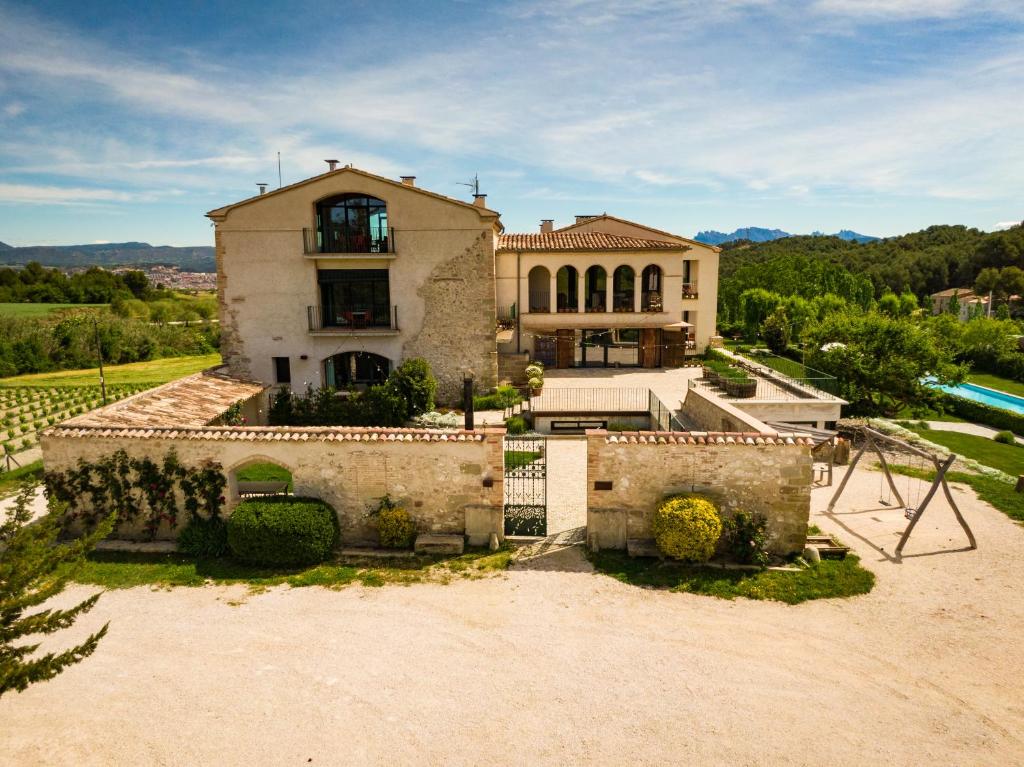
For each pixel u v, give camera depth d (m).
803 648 10.75
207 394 22.53
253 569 13.55
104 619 11.66
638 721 9.03
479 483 14.35
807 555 13.66
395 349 28.09
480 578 13.12
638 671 10.14
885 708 9.29
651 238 39.50
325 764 8.27
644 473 13.98
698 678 9.97
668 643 10.90
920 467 20.94
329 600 12.33
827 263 76.56
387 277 28.02
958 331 48.28
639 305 33.47
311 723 9.02
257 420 27.30
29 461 23.70
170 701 9.46
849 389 27.39
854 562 13.67
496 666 10.29
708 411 20.91
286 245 27.34
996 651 10.62
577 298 33.69
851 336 28.44
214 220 27.41
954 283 104.81
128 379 53.94
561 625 11.43
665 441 13.74
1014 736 8.71
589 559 13.82
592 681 9.90
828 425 22.80
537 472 19.41
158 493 14.59
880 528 15.60
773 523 13.85
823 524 15.88
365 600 12.33
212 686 9.80
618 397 26.31
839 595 12.42
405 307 27.75
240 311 27.94
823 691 9.66
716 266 40.16
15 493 18.72
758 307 55.31
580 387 28.62
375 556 14.03
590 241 33.91
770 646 10.81
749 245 152.50
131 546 14.38
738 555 13.47
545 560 13.81
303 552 13.45
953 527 15.59
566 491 17.86
